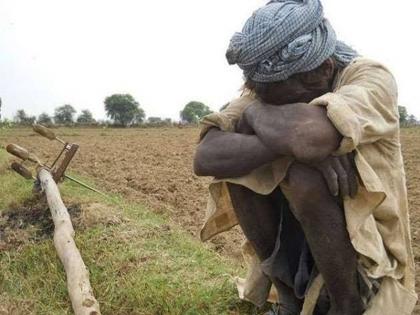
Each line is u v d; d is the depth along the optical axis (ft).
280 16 9.66
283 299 11.40
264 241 10.98
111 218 20.29
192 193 33.71
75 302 12.80
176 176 41.01
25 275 16.72
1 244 18.94
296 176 9.62
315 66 9.89
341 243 9.82
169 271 15.48
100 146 79.41
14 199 24.67
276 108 9.80
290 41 9.66
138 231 19.10
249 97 11.28
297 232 11.13
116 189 34.06
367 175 9.59
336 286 10.11
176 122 242.37
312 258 10.92
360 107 9.61
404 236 10.60
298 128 9.26
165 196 32.27
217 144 10.23
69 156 23.93
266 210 10.78
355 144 9.25
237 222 12.05
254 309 13.09
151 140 98.53
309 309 10.57
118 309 13.87
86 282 13.48
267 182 10.26
